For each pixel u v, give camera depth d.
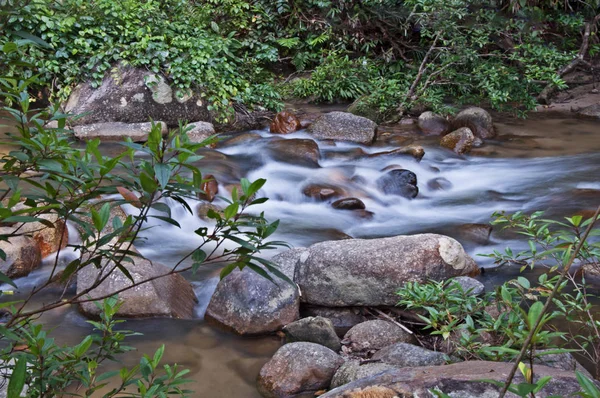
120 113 9.93
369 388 2.55
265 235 1.85
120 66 10.14
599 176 8.36
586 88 12.75
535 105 11.11
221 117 10.38
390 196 7.80
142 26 10.48
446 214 7.33
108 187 1.76
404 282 4.65
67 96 9.98
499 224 6.69
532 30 11.93
